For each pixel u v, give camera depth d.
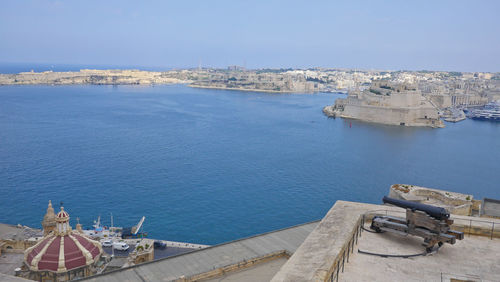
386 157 180.62
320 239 12.89
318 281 9.83
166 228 94.44
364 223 16.62
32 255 48.34
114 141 195.50
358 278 12.13
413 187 66.50
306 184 132.75
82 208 105.75
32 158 155.50
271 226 97.50
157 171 142.38
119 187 123.12
